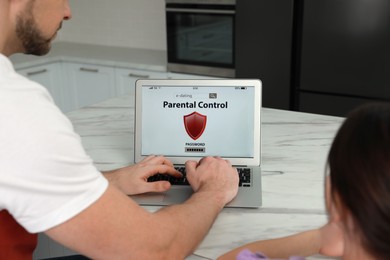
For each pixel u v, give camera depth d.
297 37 3.01
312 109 3.09
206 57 3.41
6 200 0.88
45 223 0.90
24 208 0.89
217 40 3.32
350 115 0.68
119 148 1.72
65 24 4.51
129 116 2.04
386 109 0.65
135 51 4.09
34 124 0.87
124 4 4.15
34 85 0.93
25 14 1.01
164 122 1.56
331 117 2.01
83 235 0.92
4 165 0.86
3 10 0.98
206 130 1.54
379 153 0.60
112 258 0.97
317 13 2.88
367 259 0.63
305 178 1.47
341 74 2.92
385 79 2.80
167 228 1.04
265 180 1.46
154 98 1.56
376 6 2.70
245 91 1.53
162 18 4.01
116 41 4.30
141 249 0.99
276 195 1.37
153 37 4.12
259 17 3.06
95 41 4.41
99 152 1.69
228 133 1.54
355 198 0.60
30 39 1.05
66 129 0.91
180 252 1.07
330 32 2.88
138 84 1.56
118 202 0.96
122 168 1.44
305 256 1.06
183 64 3.50
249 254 0.90
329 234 0.73
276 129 1.88
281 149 1.69
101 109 2.15
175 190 1.40
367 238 0.60
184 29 3.42
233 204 1.31
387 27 2.71
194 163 1.40
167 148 1.56
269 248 1.07
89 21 4.38
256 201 1.32
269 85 3.17
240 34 3.17
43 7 1.03
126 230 0.97
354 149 0.62
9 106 0.86
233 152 1.54
